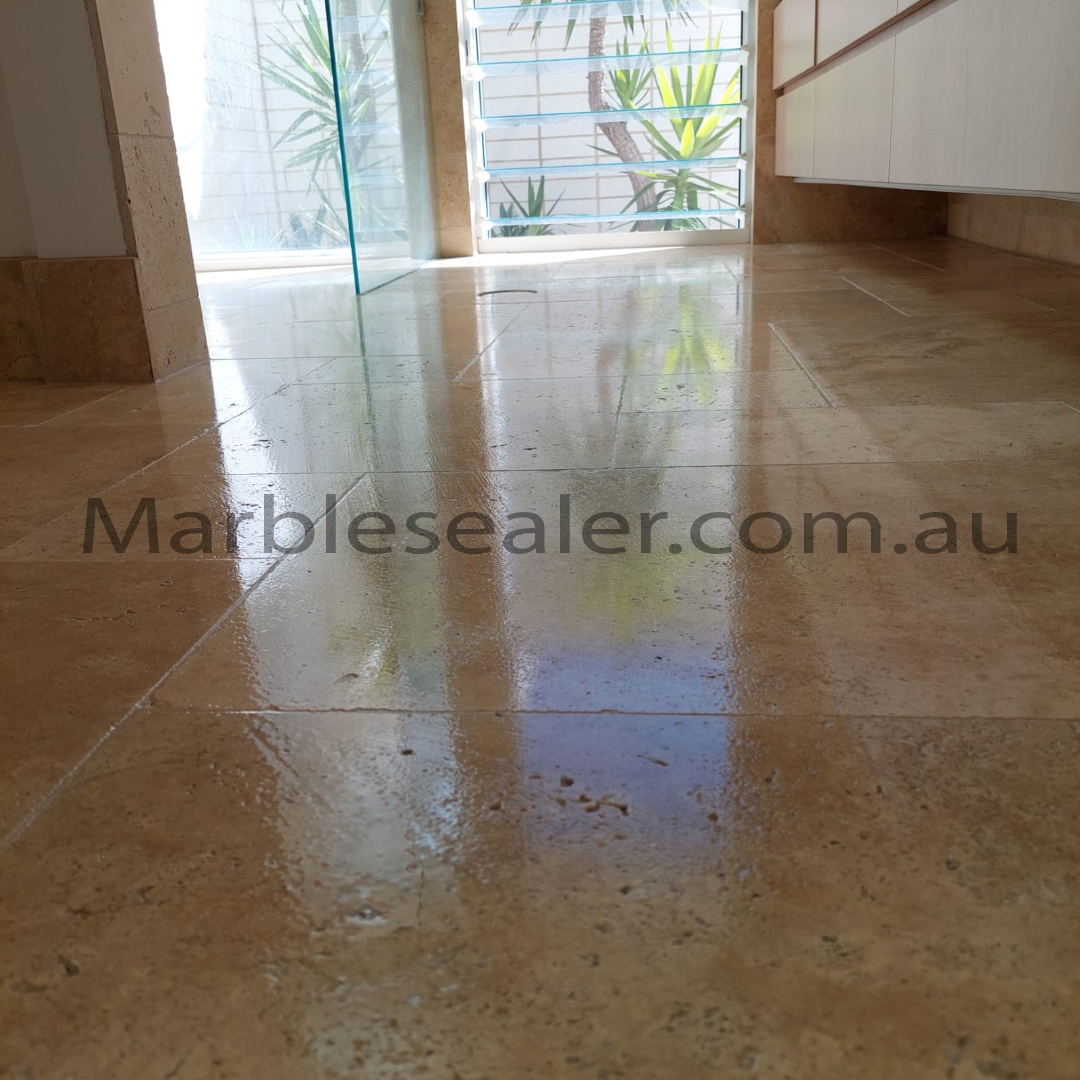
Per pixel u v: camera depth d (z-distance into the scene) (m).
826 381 2.20
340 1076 0.60
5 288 2.70
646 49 6.18
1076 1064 0.59
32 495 1.71
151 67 2.64
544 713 0.97
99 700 1.03
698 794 0.84
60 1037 0.64
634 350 2.68
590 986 0.66
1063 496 1.45
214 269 6.48
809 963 0.66
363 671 1.06
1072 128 2.01
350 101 4.10
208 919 0.73
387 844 0.80
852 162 4.05
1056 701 0.94
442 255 6.09
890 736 0.90
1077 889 0.72
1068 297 3.14
